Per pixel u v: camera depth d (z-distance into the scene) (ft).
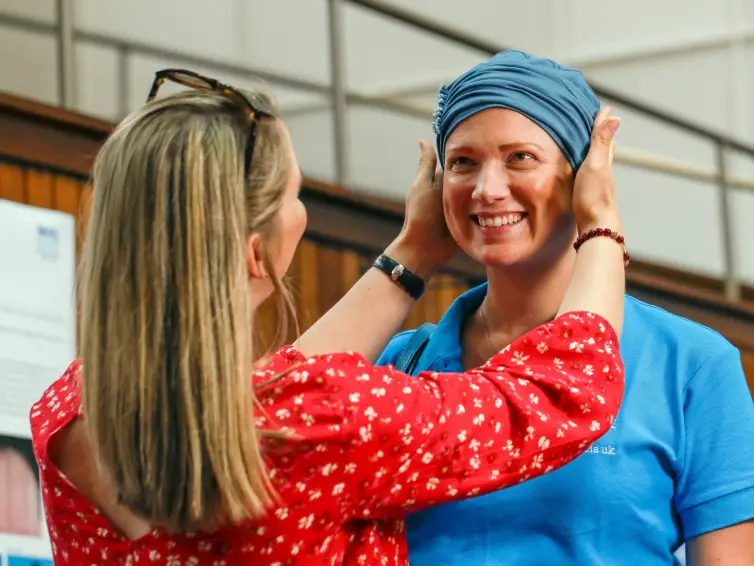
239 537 7.24
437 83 41.39
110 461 7.16
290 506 7.22
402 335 9.99
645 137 40.86
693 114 40.93
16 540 17.15
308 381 7.33
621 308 8.27
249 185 7.47
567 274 9.05
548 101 8.69
